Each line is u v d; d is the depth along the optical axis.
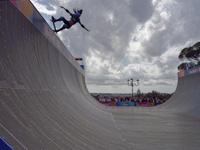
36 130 2.09
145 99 24.16
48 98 3.70
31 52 3.95
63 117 3.50
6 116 1.79
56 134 2.44
